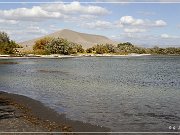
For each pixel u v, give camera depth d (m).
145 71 71.56
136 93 32.19
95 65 90.69
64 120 19.66
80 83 41.75
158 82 46.41
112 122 19.09
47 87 36.88
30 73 59.28
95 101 26.62
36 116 20.78
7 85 39.16
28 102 26.33
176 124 18.59
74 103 25.69
